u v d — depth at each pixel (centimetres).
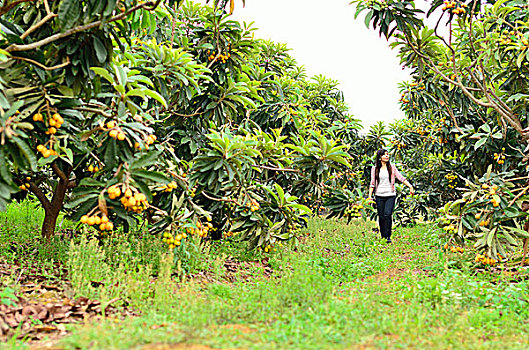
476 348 239
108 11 282
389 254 604
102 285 342
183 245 432
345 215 722
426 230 870
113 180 318
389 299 346
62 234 528
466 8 493
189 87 481
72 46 310
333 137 877
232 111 562
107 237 447
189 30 634
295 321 266
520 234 457
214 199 485
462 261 504
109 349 209
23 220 594
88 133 318
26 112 298
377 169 736
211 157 454
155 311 291
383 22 523
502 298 337
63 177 449
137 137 323
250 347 222
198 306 284
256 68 686
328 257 565
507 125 599
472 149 645
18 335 242
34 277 360
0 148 268
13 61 303
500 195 459
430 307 318
